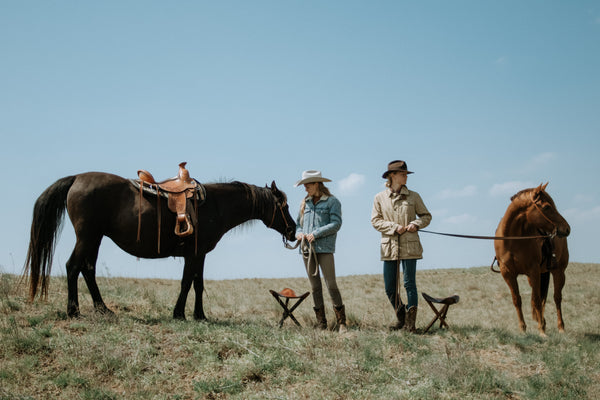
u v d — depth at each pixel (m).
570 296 13.76
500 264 7.80
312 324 7.52
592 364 6.06
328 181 6.92
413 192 6.93
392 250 6.80
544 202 7.20
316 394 4.73
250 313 9.23
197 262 6.74
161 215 6.43
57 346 5.35
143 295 9.09
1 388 4.43
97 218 6.23
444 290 15.77
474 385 5.05
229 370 5.18
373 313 9.62
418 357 5.73
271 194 7.41
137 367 5.07
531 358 6.01
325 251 6.79
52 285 8.56
